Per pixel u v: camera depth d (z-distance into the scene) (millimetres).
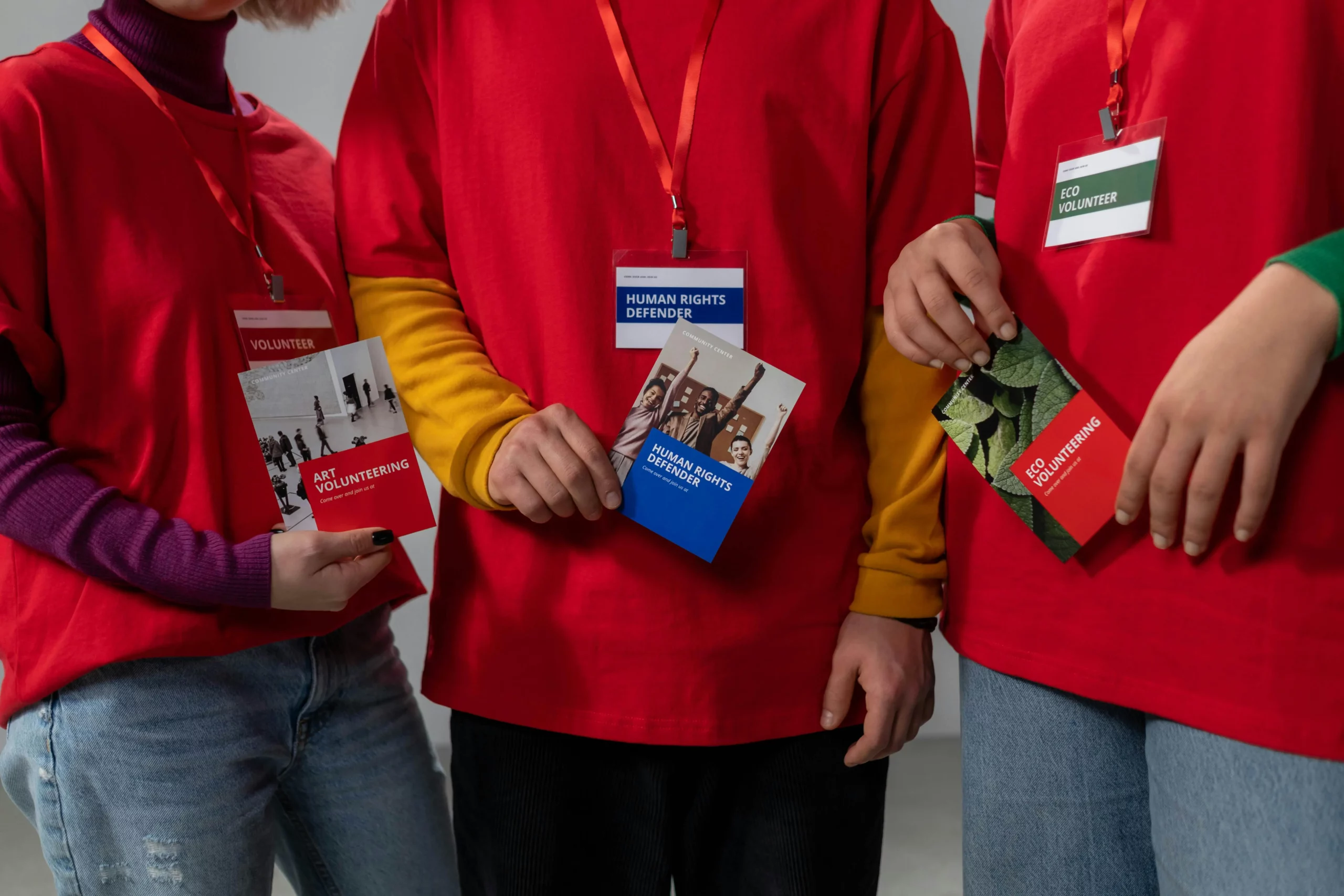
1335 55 817
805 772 1132
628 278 1087
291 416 1036
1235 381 761
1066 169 970
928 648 1153
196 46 1129
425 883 1250
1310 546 808
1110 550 927
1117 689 916
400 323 1160
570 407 1091
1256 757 824
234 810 1067
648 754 1115
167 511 1040
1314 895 788
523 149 1104
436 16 1164
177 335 1045
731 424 1011
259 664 1097
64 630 1012
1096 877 978
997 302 961
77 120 1023
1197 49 870
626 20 1106
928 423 1154
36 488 964
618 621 1076
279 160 1231
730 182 1091
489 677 1132
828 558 1142
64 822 1023
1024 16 1068
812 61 1115
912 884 2340
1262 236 831
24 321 958
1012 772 1016
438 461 1110
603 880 1136
